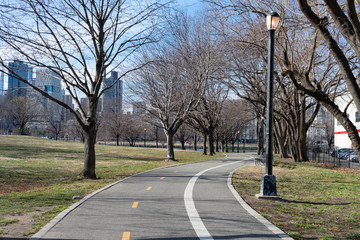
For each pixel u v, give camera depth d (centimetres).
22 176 1476
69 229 591
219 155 4344
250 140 11594
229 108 4878
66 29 1366
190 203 847
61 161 2367
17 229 587
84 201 863
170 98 2756
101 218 678
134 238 542
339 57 1031
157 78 2722
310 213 775
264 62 2259
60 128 8062
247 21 1973
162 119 2827
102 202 852
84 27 1429
